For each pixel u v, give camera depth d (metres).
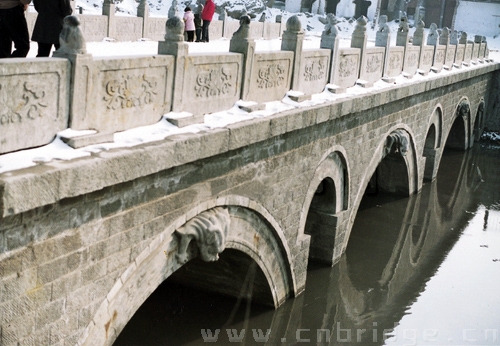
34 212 6.27
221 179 9.52
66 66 6.94
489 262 17.39
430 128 23.78
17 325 6.34
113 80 7.61
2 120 6.27
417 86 18.73
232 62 9.99
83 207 6.90
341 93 14.10
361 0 54.12
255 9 51.22
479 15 55.44
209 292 12.98
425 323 13.67
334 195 14.70
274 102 11.53
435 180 24.97
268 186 11.09
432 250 17.97
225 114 9.88
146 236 8.05
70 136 6.97
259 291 12.38
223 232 9.30
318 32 47.81
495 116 33.94
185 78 8.92
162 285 13.29
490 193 24.61
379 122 16.56
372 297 14.70
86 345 7.29
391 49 17.91
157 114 8.53
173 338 11.89
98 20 18.56
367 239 18.11
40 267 6.48
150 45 18.27
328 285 14.53
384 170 21.30
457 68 26.19
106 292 7.51
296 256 12.88
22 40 9.09
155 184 8.01
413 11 56.22
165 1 47.66
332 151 13.64
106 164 6.82
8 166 6.12
